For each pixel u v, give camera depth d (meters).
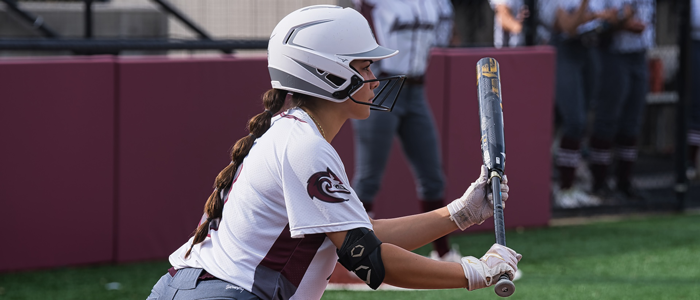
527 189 20.45
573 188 22.94
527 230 20.48
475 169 19.67
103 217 16.25
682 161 23.14
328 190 6.66
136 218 16.55
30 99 15.32
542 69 20.12
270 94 7.48
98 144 16.02
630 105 23.22
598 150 23.16
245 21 22.14
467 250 18.34
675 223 21.62
